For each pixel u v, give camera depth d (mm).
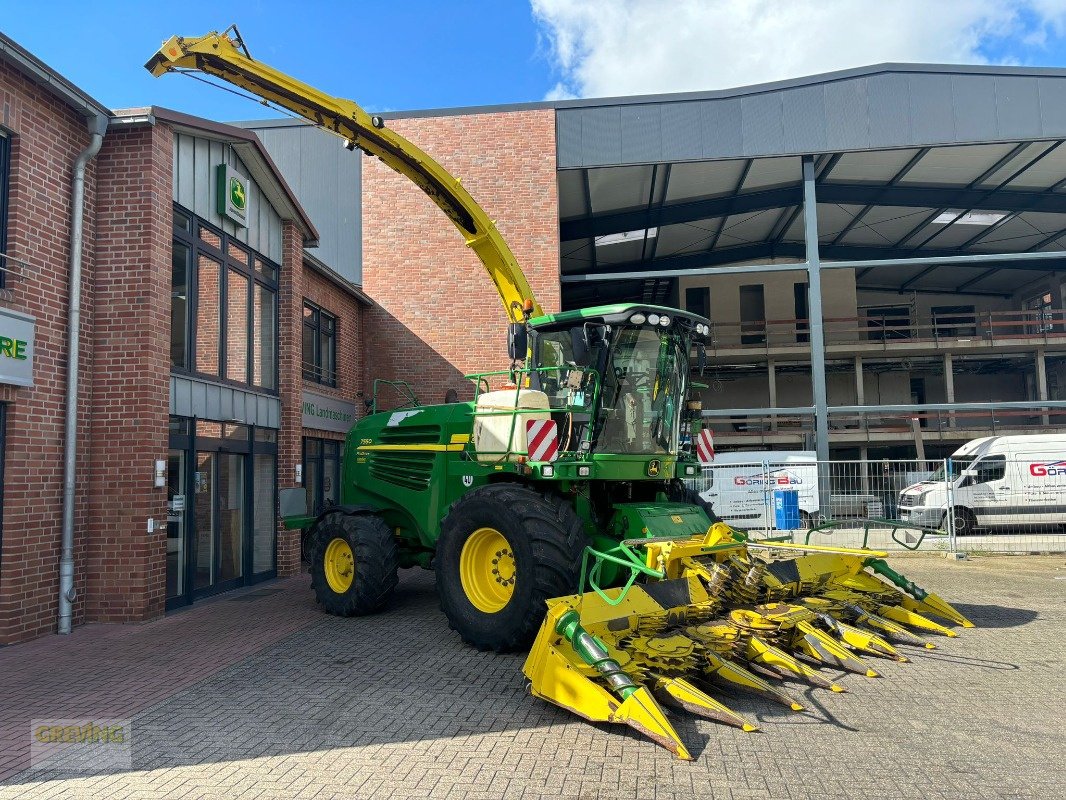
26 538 6965
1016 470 15133
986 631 7160
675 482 8367
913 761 4051
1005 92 15875
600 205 19438
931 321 30141
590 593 5254
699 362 8109
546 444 6672
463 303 15719
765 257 26500
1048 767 3951
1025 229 23062
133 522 7773
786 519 15367
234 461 10016
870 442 25844
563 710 4988
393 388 15602
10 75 6875
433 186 9547
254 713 5000
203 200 9195
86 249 7844
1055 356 27250
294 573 11273
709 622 5906
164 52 7629
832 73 16062
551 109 16109
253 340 10508
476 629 6602
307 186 16359
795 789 3719
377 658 6461
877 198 19984
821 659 5871
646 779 3863
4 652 6602
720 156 16094
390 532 8445
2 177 6914
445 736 4527
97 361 7902
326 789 3787
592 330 7148
